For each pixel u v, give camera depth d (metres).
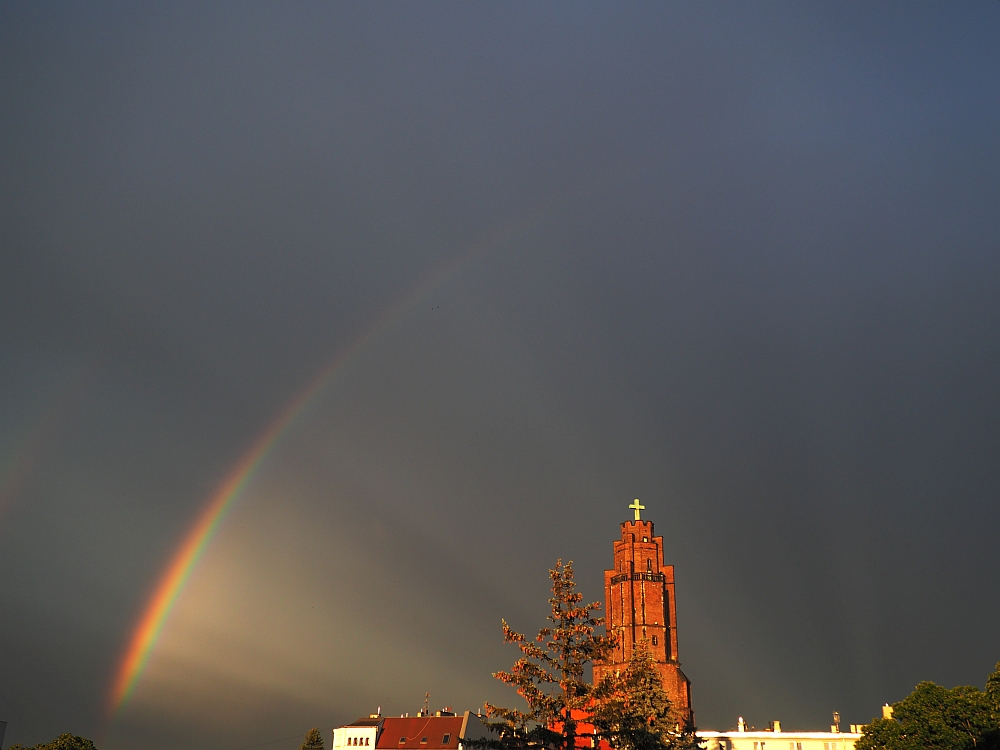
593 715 62.31
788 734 157.25
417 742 151.00
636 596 166.62
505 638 62.84
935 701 90.19
